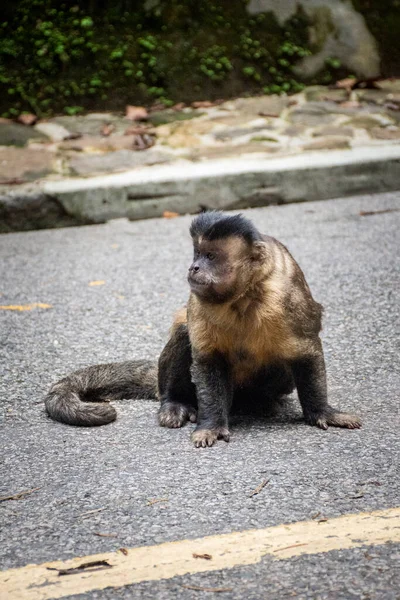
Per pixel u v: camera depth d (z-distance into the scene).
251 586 4.52
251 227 6.51
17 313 10.00
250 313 6.58
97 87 18.02
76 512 5.43
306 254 11.68
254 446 6.41
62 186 13.88
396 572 4.56
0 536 5.18
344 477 5.71
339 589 4.45
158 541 5.02
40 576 4.73
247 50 18.77
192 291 6.47
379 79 19.03
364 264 11.12
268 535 5.02
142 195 13.98
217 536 5.04
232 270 6.43
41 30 18.36
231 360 6.85
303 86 18.80
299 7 19.11
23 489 5.80
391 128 16.45
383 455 6.05
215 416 6.70
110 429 6.94
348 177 14.58
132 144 15.94
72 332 9.30
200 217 6.65
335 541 4.91
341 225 12.96
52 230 13.77
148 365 7.80
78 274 11.38
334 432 6.60
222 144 15.87
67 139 16.30
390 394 7.33
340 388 7.54
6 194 13.67
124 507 5.45
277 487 5.62
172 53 18.48
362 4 19.56
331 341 8.70
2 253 12.58
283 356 6.76
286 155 15.07
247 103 18.06
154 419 7.19
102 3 18.69
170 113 17.59
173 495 5.59
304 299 6.76
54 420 7.13
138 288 10.70
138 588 4.57
